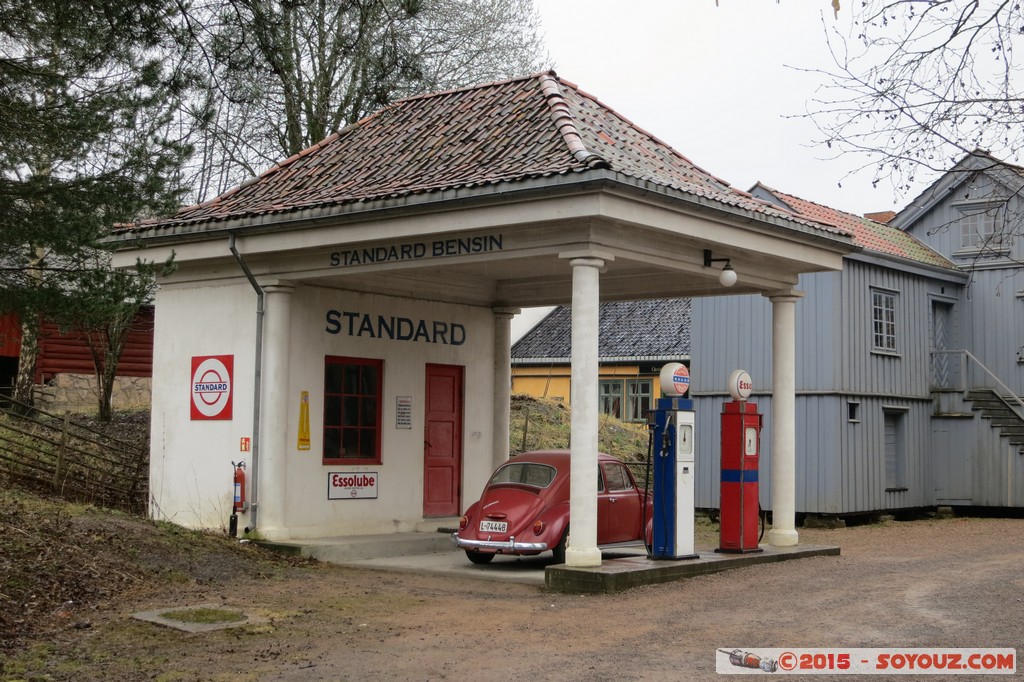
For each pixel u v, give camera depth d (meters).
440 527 17.70
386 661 8.77
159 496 16.94
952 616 10.22
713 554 14.44
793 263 15.77
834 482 23.36
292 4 13.46
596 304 12.72
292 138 25.03
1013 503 25.80
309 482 16.06
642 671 8.30
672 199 12.73
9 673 8.22
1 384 26.67
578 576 12.21
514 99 16.42
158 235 16.38
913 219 28.88
